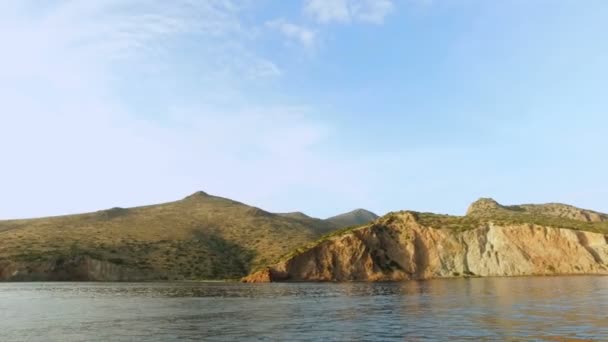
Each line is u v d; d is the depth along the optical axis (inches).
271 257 7485.2
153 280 6230.3
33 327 1644.9
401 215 5679.1
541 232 4881.9
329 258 5128.0
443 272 5002.5
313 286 4092.0
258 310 2105.1
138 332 1489.9
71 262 6230.3
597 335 1210.6
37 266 6072.8
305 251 5177.2
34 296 3201.3
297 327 1525.6
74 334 1475.1
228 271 6894.7
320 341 1248.8
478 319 1569.9
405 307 2069.4
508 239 4977.9
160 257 6939.0
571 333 1245.7
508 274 4753.9
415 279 4955.7
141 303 2586.1
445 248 5157.5
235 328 1534.2
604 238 4685.0
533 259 4773.6
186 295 3213.6
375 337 1289.4
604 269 4490.7
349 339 1269.7
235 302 2564.0
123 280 6161.4
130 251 6968.5
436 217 5821.9
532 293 2556.6
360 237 5260.8
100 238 7406.5
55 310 2230.6
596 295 2359.7
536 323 1433.3
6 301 2775.6
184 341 1304.1
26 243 6879.9
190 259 7071.9
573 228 4872.0
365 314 1851.6
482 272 4881.9
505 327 1373.0
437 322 1536.7
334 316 1809.8
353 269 5049.2
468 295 2583.7
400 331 1378.0
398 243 5329.7
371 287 3703.3
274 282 5017.2
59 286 4660.4
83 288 4252.0
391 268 5108.3
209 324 1647.4
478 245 5073.8
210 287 4306.1
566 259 4677.7
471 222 5457.7
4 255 6284.5
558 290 2721.5
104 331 1524.4
